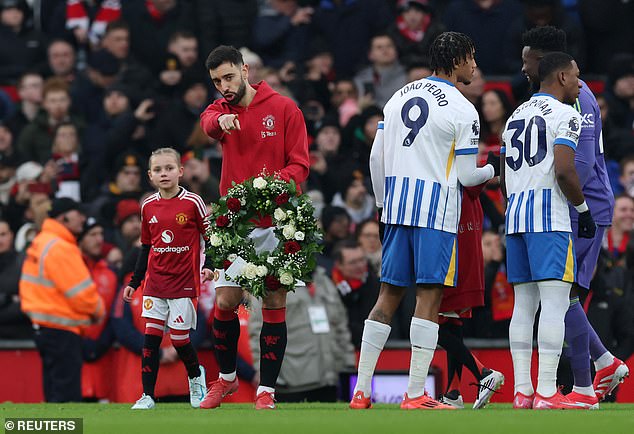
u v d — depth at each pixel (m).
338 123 49.38
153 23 53.50
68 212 38.66
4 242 42.53
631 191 48.47
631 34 55.62
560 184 26.30
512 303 40.22
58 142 49.56
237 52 27.81
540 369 26.86
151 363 29.11
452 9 54.41
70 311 38.31
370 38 54.81
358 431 19.81
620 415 23.14
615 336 37.88
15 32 56.75
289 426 20.56
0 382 40.16
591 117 28.16
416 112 26.73
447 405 26.95
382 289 27.41
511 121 27.39
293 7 55.25
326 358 37.81
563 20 53.09
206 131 27.89
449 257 26.69
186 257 29.16
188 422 21.66
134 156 47.47
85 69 54.12
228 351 28.56
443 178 26.59
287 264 27.06
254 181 27.16
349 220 43.78
